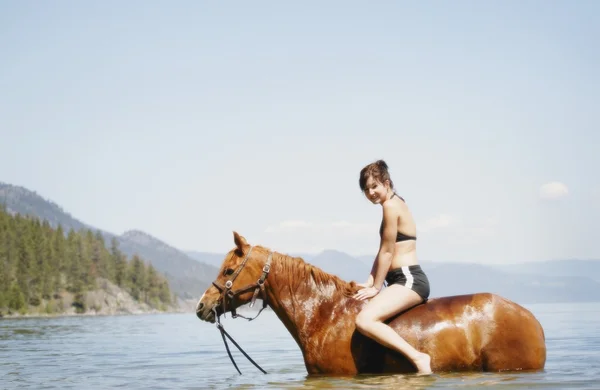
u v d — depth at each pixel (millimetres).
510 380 6469
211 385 7988
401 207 7445
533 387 6113
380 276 7469
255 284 7930
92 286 181750
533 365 6949
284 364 11016
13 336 26453
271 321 45000
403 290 7234
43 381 9078
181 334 26703
